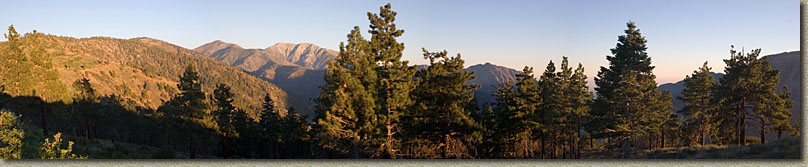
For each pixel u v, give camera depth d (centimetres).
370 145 1669
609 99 2980
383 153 1739
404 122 1973
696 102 3759
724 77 3120
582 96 3575
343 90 1708
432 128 2125
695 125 3756
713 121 3247
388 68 1955
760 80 2802
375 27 1994
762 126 2828
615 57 3206
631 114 2675
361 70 1788
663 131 3616
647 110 2728
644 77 2950
